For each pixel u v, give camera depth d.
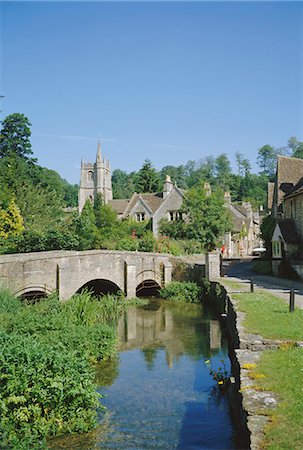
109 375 13.63
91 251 26.56
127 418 10.25
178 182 138.25
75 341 14.06
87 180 85.50
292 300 14.57
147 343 17.83
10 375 8.91
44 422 9.09
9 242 31.27
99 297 29.94
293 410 6.52
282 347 10.25
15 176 44.84
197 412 10.56
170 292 30.55
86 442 8.95
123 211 68.00
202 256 39.19
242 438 7.54
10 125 57.12
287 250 30.30
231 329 15.96
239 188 127.38
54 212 44.50
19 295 21.42
